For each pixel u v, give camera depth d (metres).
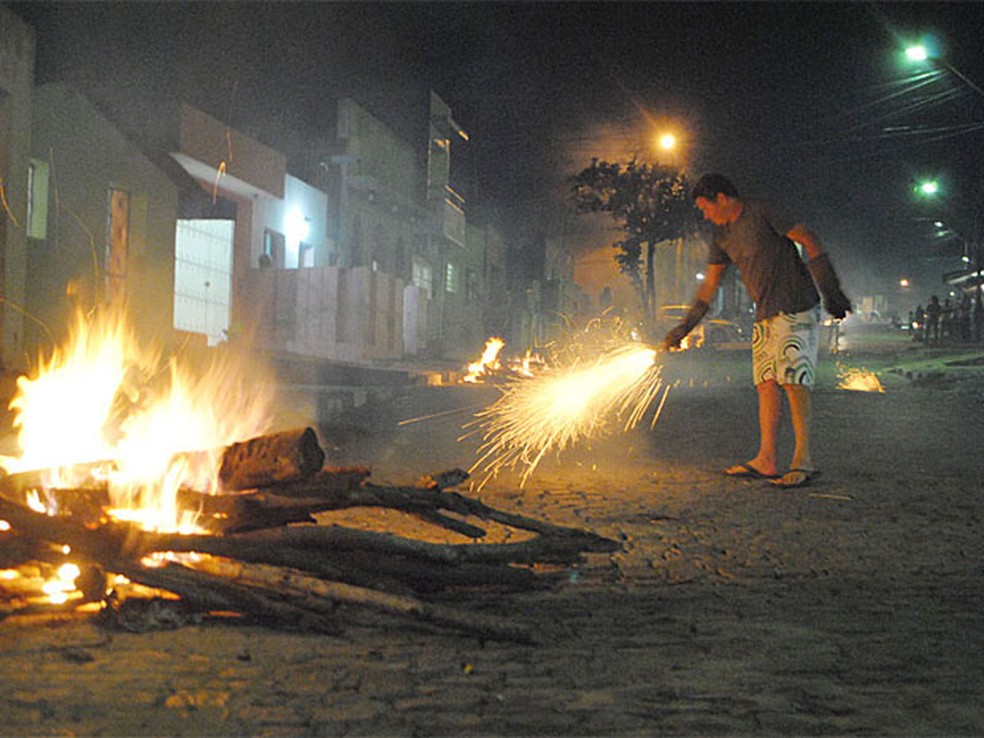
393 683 3.32
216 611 4.04
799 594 4.64
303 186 25.31
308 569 4.10
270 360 18.22
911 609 4.40
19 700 3.06
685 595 4.59
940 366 23.80
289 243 24.61
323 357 21.66
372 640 3.77
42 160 14.49
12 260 12.61
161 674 3.34
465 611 3.91
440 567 4.40
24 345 14.02
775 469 8.23
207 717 2.99
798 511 6.77
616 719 3.05
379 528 5.96
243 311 22.50
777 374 7.92
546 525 5.18
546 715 3.07
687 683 3.38
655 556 5.39
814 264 7.67
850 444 10.55
